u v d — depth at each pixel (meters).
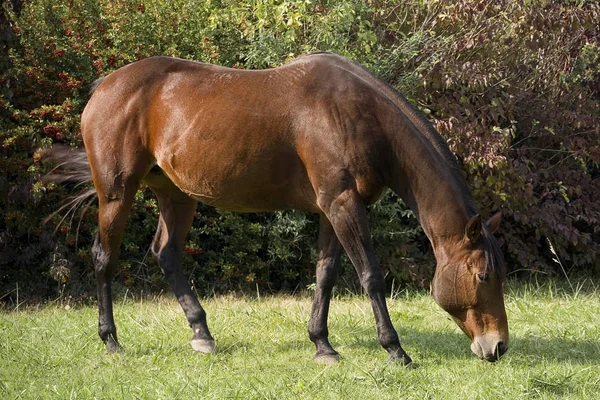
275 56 8.74
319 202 5.43
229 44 9.45
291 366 5.58
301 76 5.58
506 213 9.48
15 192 8.43
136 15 9.03
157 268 9.17
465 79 8.84
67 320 7.22
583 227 10.27
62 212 8.70
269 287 9.30
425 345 6.15
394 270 9.05
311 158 5.39
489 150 8.66
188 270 9.19
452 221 5.23
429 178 5.30
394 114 5.39
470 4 8.99
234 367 5.57
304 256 9.38
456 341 6.30
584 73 10.15
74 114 8.66
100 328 6.13
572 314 7.23
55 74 8.92
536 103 9.66
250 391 4.82
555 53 9.70
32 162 8.45
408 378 5.07
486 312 5.12
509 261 10.09
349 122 5.30
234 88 5.75
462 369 5.39
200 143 5.74
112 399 4.78
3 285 8.96
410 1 9.17
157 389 4.90
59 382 5.20
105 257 6.19
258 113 5.56
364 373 5.16
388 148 5.38
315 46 8.84
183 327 6.79
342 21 8.62
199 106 5.79
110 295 6.22
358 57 8.87
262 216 9.27
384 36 9.27
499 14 9.07
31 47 8.74
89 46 8.86
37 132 8.59
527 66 9.76
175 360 5.79
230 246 9.17
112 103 6.11
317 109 5.39
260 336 6.49
